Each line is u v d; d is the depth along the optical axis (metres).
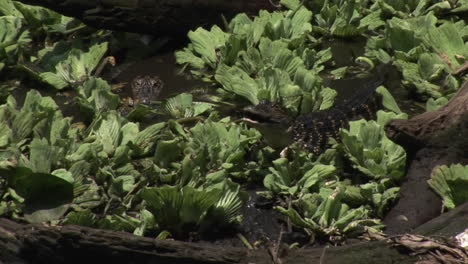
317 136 9.94
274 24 12.49
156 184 9.10
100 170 8.98
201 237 8.27
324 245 8.11
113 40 12.84
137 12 12.18
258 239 8.27
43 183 8.30
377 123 9.90
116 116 9.96
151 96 11.14
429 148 8.59
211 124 9.69
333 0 13.62
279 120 9.82
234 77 10.95
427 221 8.18
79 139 9.84
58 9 12.11
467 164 8.57
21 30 12.80
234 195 8.43
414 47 12.13
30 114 9.69
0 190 8.57
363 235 8.16
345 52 12.55
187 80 11.77
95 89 10.78
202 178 8.85
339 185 8.75
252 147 9.84
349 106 10.45
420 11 13.30
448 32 11.84
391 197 8.59
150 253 7.23
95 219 8.12
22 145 9.55
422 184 8.42
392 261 7.05
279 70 10.98
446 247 7.01
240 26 12.42
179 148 9.48
